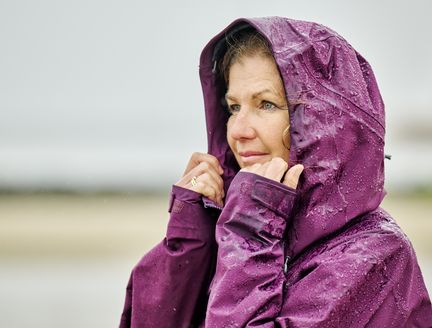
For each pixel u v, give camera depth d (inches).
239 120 223.1
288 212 211.0
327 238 213.9
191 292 238.4
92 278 967.6
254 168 215.6
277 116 221.5
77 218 1658.5
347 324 201.2
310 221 212.7
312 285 202.4
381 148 220.4
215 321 199.3
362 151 216.8
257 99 222.7
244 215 210.2
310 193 214.1
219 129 248.2
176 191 240.2
